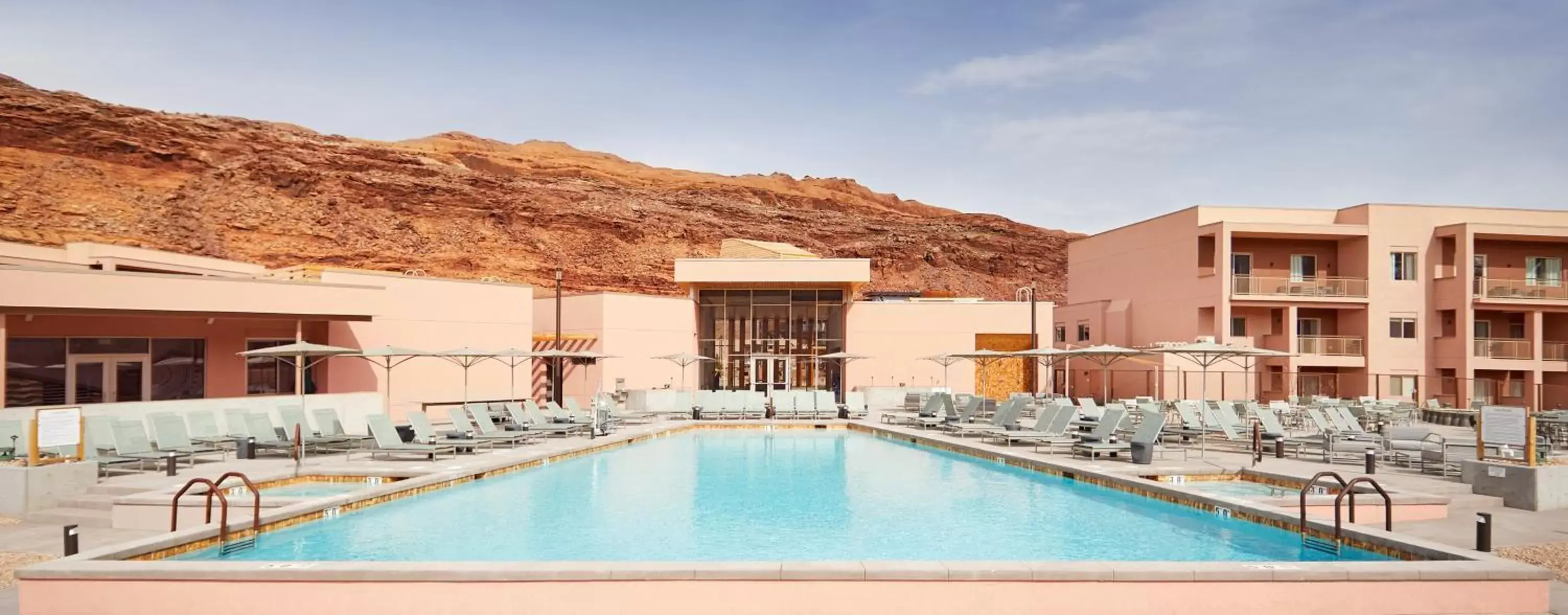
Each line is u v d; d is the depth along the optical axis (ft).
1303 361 122.11
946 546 36.83
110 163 240.53
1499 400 126.11
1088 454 62.23
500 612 26.21
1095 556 34.91
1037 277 418.31
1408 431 57.26
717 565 26.71
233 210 248.93
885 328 133.28
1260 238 127.24
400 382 96.58
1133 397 136.05
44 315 67.26
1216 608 26.53
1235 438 66.18
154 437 65.00
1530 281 129.18
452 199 292.20
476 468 53.98
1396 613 26.76
